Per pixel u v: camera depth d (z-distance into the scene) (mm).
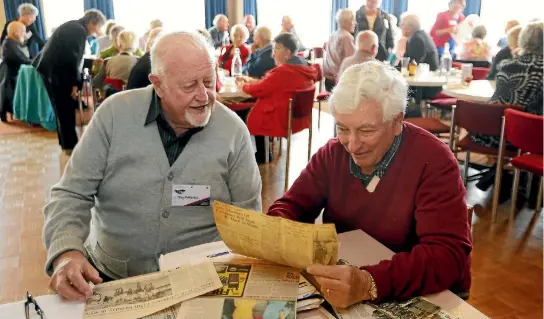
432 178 1186
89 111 6324
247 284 1008
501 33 7469
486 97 3404
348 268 983
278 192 3611
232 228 1065
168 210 1478
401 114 1177
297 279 1030
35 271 2402
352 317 942
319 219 1744
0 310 949
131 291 1000
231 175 1558
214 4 9133
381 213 1268
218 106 1556
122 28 5590
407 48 5297
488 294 2203
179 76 1315
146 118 1448
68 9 8211
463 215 1166
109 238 1521
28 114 5496
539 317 2033
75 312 944
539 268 2439
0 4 7777
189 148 1468
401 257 1078
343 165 1329
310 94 3645
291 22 7152
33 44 7695
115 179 1470
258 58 4938
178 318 901
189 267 1073
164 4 8836
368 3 6434
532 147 2625
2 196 3457
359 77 1134
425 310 972
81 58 4500
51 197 1442
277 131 3697
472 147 3244
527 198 3336
